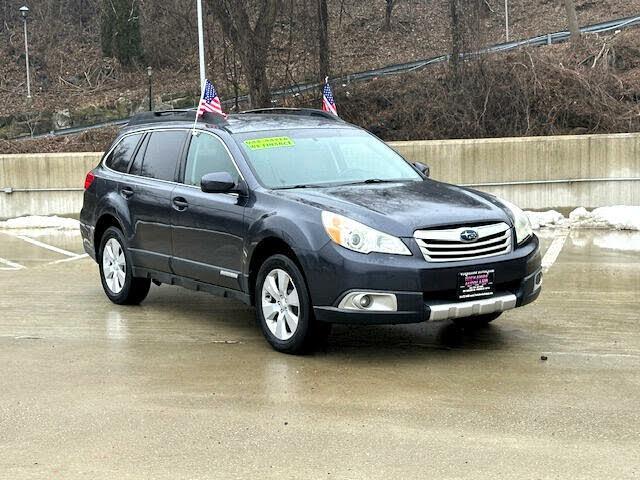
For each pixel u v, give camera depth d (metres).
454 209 6.68
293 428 5.11
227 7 24.28
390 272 6.24
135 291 8.72
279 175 7.36
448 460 4.55
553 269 10.55
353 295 6.29
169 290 9.77
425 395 5.71
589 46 26.09
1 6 45.97
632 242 12.70
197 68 39.41
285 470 4.45
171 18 37.50
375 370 6.34
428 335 7.42
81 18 44.94
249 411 5.44
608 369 6.25
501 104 23.28
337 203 6.67
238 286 7.27
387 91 25.42
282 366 6.48
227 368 6.45
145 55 40.53
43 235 15.20
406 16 36.22
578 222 14.70
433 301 6.38
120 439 4.97
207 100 8.48
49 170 18.25
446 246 6.39
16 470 4.51
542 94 23.25
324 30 25.55
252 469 4.48
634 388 5.78
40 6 45.41
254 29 24.86
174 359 6.74
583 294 8.99
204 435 5.01
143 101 37.41
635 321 7.76
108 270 8.99
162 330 7.76
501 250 6.66
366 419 5.25
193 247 7.73
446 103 23.80
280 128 7.97
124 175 8.86
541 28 35.69
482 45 23.62
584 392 5.70
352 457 4.62
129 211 8.55
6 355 6.92
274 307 6.87
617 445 4.74
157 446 4.84
